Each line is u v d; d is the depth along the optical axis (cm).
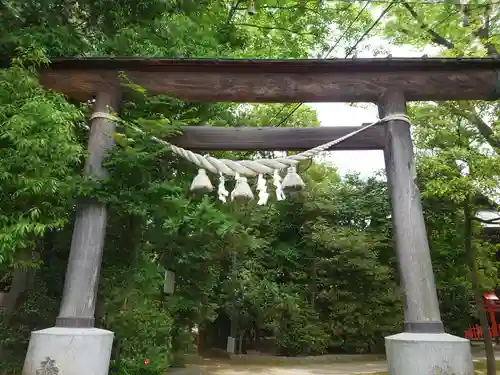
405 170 520
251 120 1015
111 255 714
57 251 800
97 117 538
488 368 926
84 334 431
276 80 572
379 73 570
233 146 636
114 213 681
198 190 491
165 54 708
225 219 723
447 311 1570
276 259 1453
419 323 451
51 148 423
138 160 525
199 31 750
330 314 1416
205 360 1315
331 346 1471
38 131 414
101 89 557
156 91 568
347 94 568
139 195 541
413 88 563
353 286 1420
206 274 952
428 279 472
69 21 655
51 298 770
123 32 657
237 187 477
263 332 1623
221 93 571
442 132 848
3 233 395
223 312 1566
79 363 417
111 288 688
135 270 704
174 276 866
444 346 423
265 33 1083
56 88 553
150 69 571
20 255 469
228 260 1271
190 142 640
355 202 1574
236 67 571
